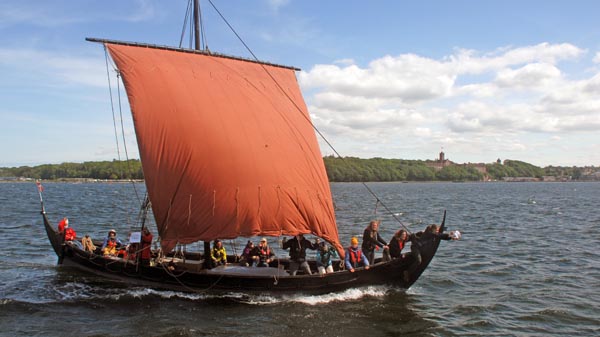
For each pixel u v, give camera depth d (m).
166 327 15.57
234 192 19.88
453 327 15.80
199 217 19.56
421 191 152.50
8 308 17.39
